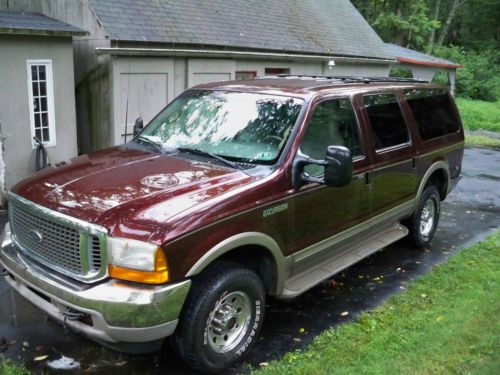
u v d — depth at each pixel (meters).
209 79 10.34
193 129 4.51
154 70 9.34
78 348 3.85
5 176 7.55
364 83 5.30
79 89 9.34
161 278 3.09
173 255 3.12
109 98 8.88
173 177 3.68
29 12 9.05
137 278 3.07
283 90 4.52
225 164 3.99
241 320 3.73
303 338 4.09
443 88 6.54
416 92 5.91
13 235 3.79
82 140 9.53
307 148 4.16
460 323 4.12
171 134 4.59
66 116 8.29
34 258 3.53
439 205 6.46
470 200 8.93
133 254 3.06
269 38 11.70
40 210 3.38
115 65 8.71
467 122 21.33
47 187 3.61
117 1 9.36
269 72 11.91
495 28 42.94
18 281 3.67
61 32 7.80
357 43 14.70
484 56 35.28
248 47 10.82
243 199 3.55
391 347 3.81
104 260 3.11
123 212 3.19
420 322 4.21
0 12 8.27
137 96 9.18
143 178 3.66
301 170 3.97
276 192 3.80
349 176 3.78
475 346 3.74
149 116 9.45
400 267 5.68
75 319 3.23
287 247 3.98
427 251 6.23
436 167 6.07
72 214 3.22
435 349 3.73
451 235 6.89
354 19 16.09
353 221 4.75
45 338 3.97
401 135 5.48
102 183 3.58
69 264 3.28
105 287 3.09
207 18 10.75
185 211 3.25
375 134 5.00
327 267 4.58
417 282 5.15
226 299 3.56
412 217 6.03
